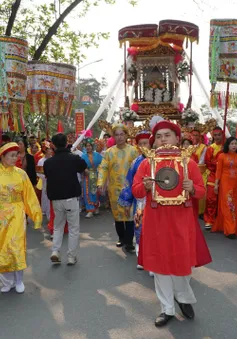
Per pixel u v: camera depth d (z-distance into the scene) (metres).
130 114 8.98
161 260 3.44
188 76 9.95
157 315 3.84
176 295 3.72
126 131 6.07
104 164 6.08
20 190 4.52
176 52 9.55
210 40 7.56
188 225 3.45
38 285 4.74
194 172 3.48
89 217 8.91
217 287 4.52
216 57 7.54
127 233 5.93
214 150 7.48
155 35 9.00
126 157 6.01
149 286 4.61
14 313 3.99
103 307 4.05
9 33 12.47
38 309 4.07
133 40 9.04
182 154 3.48
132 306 4.06
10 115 5.69
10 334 3.56
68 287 4.64
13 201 4.46
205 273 4.98
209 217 7.46
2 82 5.48
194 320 3.71
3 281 4.54
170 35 8.79
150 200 3.48
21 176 4.56
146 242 3.51
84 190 8.87
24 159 8.27
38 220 4.64
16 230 4.39
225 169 6.90
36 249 6.32
